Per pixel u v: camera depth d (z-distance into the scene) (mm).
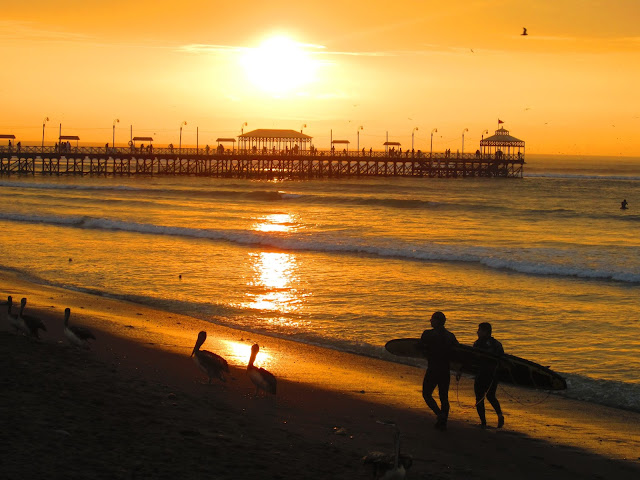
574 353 18953
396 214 65062
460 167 147875
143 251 38469
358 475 9703
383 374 16219
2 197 78938
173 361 15672
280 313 23062
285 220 59125
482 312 23969
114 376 13680
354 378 15664
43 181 113375
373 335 20281
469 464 10742
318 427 11898
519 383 12586
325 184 111000
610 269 33281
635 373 17078
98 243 41531
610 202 81812
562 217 62750
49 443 9766
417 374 16375
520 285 29422
